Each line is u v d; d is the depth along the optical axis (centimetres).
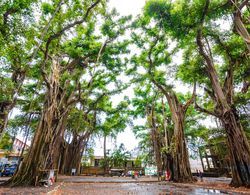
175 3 1269
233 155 1138
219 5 1158
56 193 828
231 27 1355
